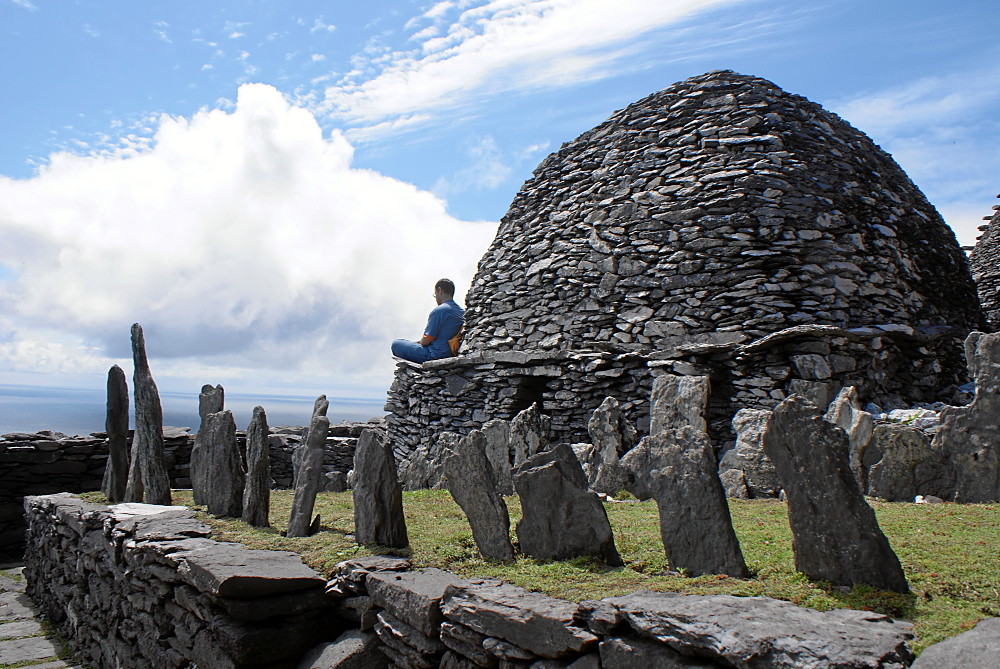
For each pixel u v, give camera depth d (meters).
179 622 4.77
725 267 9.25
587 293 10.32
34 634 7.41
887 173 11.16
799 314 8.84
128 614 5.58
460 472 4.49
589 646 2.87
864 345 8.34
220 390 6.97
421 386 11.56
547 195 11.80
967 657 2.17
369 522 4.74
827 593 3.00
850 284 9.09
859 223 9.76
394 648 3.80
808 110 10.70
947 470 5.10
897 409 7.55
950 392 9.26
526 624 3.06
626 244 10.14
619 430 6.95
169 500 6.95
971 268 15.76
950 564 3.30
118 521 5.99
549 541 4.18
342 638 4.11
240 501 6.20
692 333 9.20
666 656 2.59
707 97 10.65
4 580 9.52
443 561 4.32
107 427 7.65
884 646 2.31
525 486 4.32
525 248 11.60
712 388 8.45
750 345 8.19
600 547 3.95
